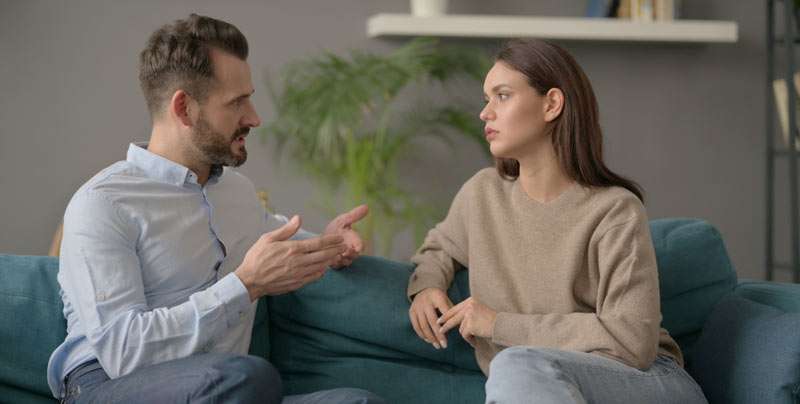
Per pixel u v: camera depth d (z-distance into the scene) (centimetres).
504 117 211
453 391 221
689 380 204
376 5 411
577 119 209
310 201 407
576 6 429
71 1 387
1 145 385
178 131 204
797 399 201
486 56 404
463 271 230
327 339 224
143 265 198
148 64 205
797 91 396
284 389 223
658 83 437
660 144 439
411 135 408
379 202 398
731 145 445
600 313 203
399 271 230
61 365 200
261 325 225
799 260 396
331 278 225
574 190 210
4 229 388
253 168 405
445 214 420
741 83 444
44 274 211
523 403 173
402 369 223
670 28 420
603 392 187
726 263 240
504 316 204
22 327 205
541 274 210
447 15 407
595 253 206
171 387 172
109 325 184
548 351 188
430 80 413
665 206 441
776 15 440
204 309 186
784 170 451
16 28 383
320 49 407
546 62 209
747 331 213
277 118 404
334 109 377
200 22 207
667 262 232
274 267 191
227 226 212
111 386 179
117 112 392
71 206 196
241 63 208
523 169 215
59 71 387
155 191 202
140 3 392
